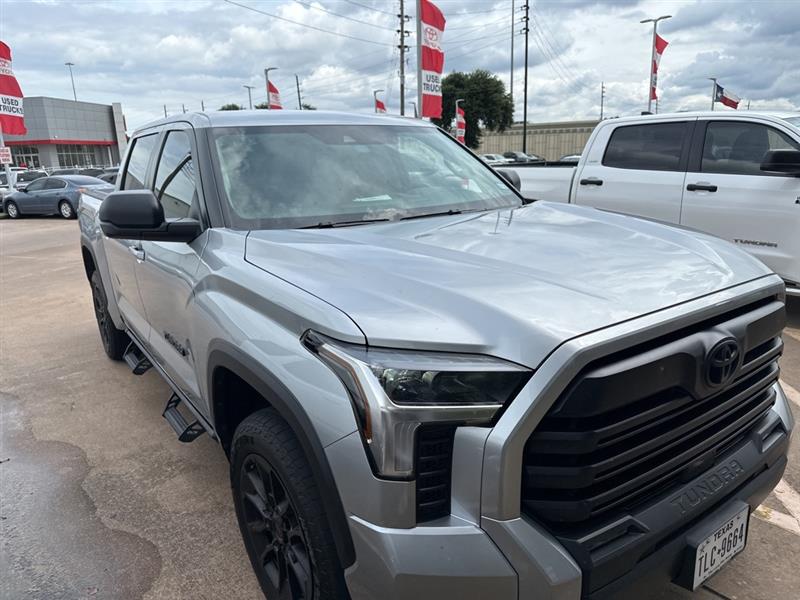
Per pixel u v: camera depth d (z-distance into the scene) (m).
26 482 3.32
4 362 5.30
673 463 1.74
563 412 1.48
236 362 2.06
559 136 56.25
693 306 1.74
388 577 1.52
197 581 2.52
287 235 2.40
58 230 16.69
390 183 2.97
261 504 2.15
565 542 1.54
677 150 6.14
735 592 2.32
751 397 2.02
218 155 2.76
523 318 1.58
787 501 2.91
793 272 5.34
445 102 53.41
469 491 1.52
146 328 3.58
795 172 5.18
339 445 1.62
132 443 3.74
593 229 2.50
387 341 1.61
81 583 2.52
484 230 2.47
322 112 3.35
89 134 59.12
